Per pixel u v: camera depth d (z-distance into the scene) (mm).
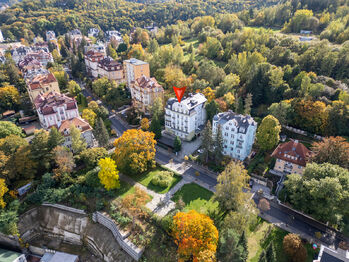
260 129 98125
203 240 59094
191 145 112500
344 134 102938
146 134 95625
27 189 87000
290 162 88062
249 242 67188
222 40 198625
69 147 102875
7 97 134875
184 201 81812
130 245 70312
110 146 109438
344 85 115438
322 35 171625
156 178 89312
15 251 81000
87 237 80188
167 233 71250
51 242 83125
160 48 198375
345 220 70188
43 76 142000
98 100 156500
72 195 85875
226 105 118625
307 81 111812
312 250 64125
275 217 74812
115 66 162125
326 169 70625
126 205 76375
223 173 73438
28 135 116062
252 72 130250
